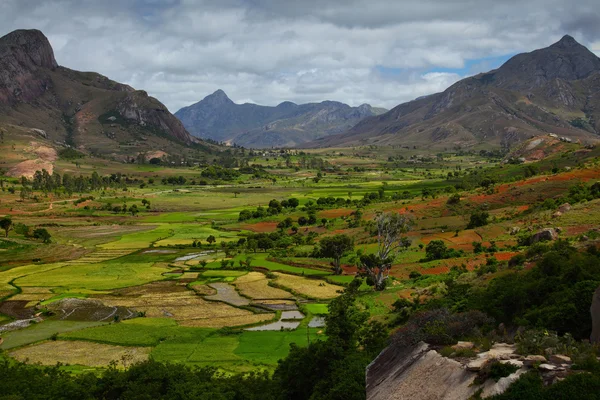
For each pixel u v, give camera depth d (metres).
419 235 130.88
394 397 29.06
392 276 100.75
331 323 52.62
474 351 28.36
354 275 114.69
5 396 42.53
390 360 34.12
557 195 143.12
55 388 45.72
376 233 139.00
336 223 167.88
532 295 41.16
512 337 31.84
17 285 112.00
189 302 98.00
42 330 80.19
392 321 59.28
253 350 68.19
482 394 24.38
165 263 136.62
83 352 69.25
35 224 197.00
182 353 67.31
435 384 27.31
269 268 125.88
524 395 22.91
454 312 48.41
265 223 192.12
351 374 40.31
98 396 45.94
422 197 182.75
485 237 114.88
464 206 150.88
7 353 68.69
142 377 46.47
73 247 159.12
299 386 46.50
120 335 75.81
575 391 22.06
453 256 106.31
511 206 143.25
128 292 106.31
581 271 41.25
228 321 84.56
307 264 127.12
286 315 88.31
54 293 105.19
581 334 32.44
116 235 180.62
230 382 47.81
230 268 128.00
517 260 69.31
